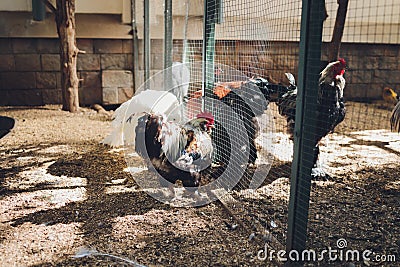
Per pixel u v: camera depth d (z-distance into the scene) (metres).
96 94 7.27
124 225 2.67
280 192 3.23
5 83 6.90
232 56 3.73
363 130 5.57
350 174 3.76
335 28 3.58
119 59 7.23
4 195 3.16
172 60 4.88
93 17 6.87
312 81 2.01
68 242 2.44
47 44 6.96
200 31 4.38
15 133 5.09
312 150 2.09
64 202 3.04
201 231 2.60
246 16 3.50
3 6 6.49
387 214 2.88
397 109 3.94
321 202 3.09
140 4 6.71
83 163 3.96
